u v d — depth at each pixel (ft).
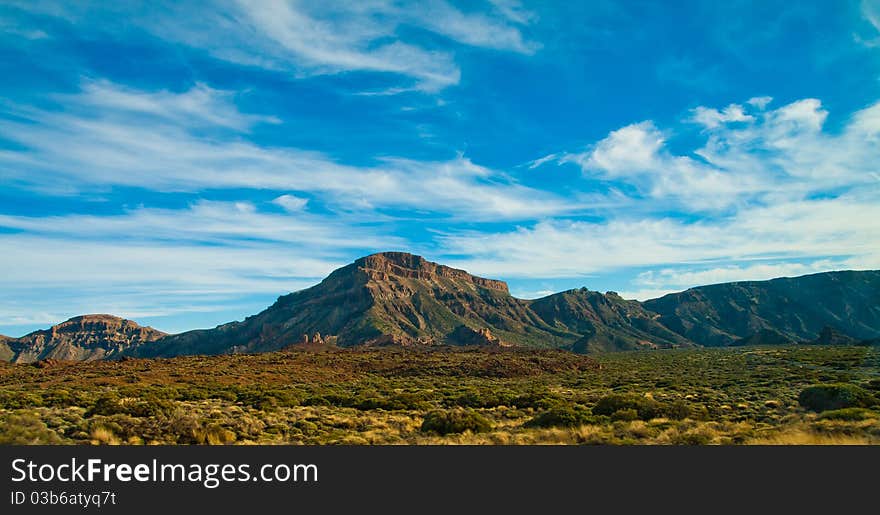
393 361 442.09
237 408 119.85
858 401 95.25
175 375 269.44
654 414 95.96
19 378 250.78
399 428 91.81
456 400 153.58
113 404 102.89
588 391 192.75
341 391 206.59
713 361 401.70
